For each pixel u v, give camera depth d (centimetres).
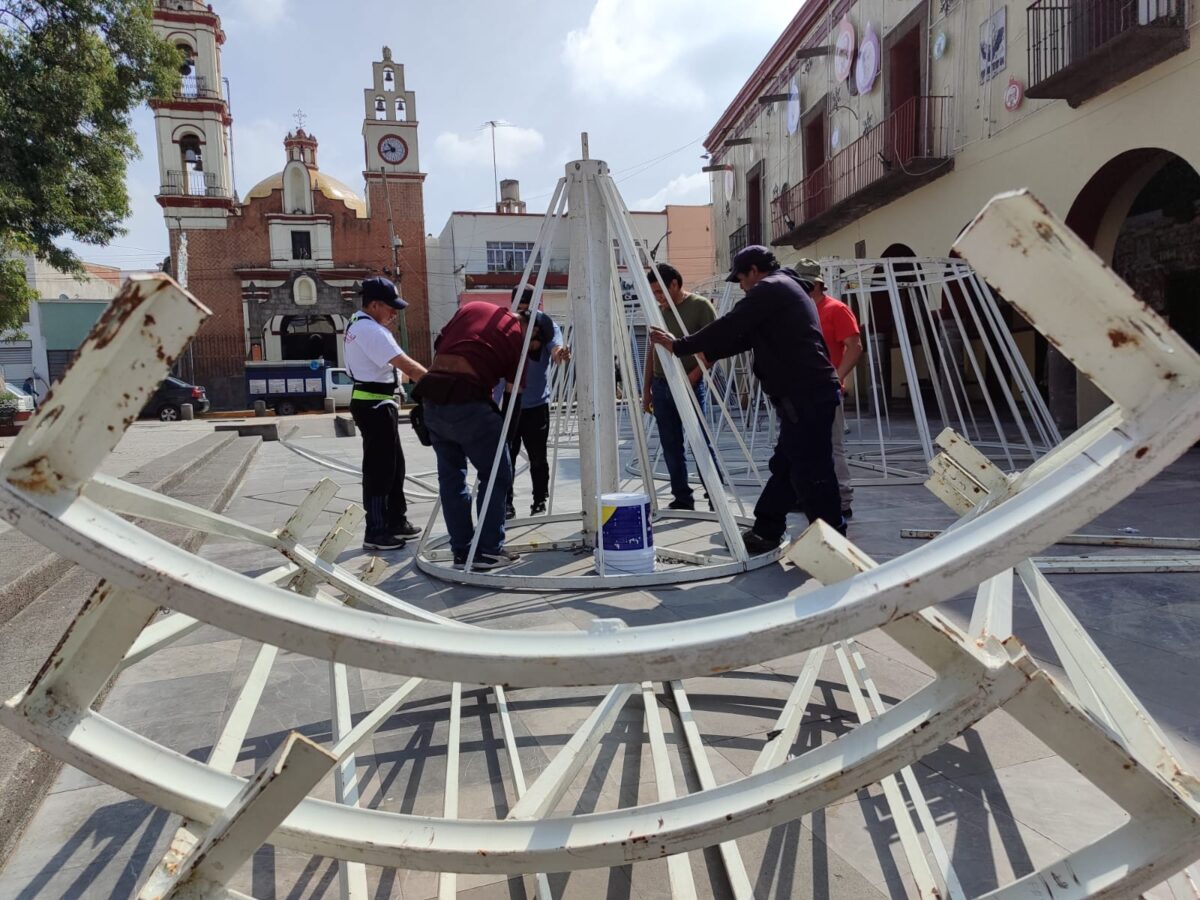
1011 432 1105
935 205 1173
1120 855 109
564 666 105
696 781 205
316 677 281
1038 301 95
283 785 106
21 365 3691
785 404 384
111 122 1342
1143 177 872
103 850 180
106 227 1354
